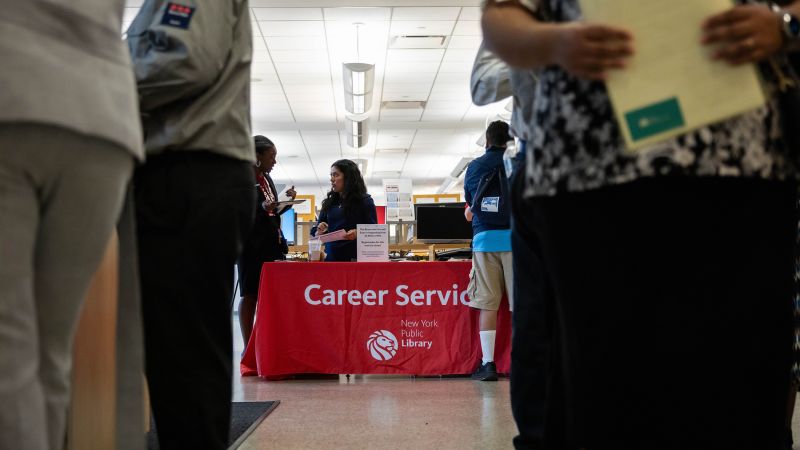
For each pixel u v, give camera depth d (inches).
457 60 339.9
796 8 30.4
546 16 37.1
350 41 311.4
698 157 30.5
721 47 29.9
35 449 36.5
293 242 230.4
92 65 39.5
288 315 159.6
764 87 32.1
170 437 58.3
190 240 59.3
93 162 39.1
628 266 31.9
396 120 462.6
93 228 40.7
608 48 30.7
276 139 517.7
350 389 142.6
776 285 31.7
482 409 116.5
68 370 42.4
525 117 55.9
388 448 88.4
